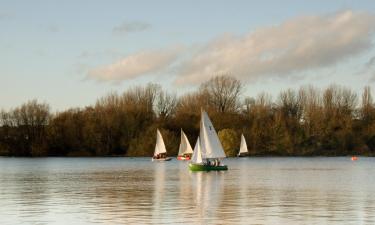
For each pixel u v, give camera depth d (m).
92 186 69.56
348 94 175.38
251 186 67.94
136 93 184.12
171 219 40.94
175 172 99.50
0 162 154.00
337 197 54.97
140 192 60.50
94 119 175.75
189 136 168.12
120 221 40.25
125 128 174.38
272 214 43.12
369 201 51.53
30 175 94.75
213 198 54.12
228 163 137.12
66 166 129.00
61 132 175.75
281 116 170.88
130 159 168.12
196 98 176.88
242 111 179.38
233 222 39.59
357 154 169.00
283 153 168.75
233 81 178.75
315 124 169.88
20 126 179.88
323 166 121.19
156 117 180.50
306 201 51.56
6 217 42.66
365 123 171.25
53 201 52.59
